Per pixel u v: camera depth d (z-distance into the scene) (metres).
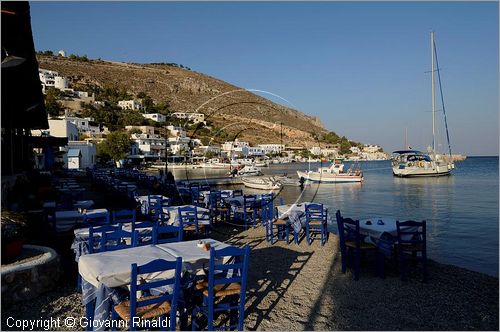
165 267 4.70
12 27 6.55
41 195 14.95
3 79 9.80
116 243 7.23
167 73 193.12
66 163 60.41
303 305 6.48
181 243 6.40
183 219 10.72
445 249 12.98
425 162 58.88
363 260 8.95
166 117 131.50
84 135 92.19
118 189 20.05
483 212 22.42
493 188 39.62
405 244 8.22
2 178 11.51
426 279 7.68
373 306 6.44
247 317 6.00
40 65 172.75
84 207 12.36
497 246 13.40
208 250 5.86
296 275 8.11
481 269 10.58
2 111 13.36
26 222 7.12
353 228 8.49
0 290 6.01
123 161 80.44
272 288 7.30
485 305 6.49
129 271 4.89
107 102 142.25
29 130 24.59
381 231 8.07
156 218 11.80
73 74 174.50
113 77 186.25
